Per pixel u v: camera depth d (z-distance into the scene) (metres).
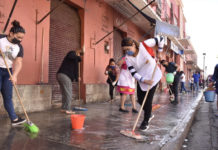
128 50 3.33
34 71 5.32
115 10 9.45
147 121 3.64
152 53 3.43
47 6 5.75
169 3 19.14
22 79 5.00
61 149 2.49
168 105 7.25
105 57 8.62
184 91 14.49
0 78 3.40
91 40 7.72
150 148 2.68
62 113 4.98
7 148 2.44
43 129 3.42
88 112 5.36
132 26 11.39
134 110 5.60
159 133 3.47
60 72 4.87
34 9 5.36
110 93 7.78
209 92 6.84
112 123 4.11
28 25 5.19
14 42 3.31
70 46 6.95
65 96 4.94
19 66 3.45
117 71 7.59
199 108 8.12
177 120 4.62
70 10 7.03
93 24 7.87
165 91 15.18
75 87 7.13
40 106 5.22
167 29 9.53
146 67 3.46
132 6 8.89
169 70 7.52
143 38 13.06
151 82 3.28
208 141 3.72
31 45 5.25
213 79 6.14
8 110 3.53
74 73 4.99
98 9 8.18
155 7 13.76
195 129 4.61
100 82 8.23
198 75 17.27
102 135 3.20
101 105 6.89
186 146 3.43
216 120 5.58
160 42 3.40
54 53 6.24
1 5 4.57
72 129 3.49
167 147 2.82
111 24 9.12
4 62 3.36
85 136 3.10
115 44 9.95
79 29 7.43
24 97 4.79
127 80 5.50
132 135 3.12
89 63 7.60
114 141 2.91
